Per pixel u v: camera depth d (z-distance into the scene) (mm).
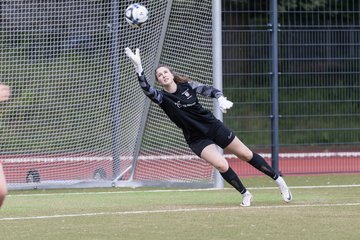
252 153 38906
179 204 39688
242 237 28750
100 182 50875
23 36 50938
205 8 49625
